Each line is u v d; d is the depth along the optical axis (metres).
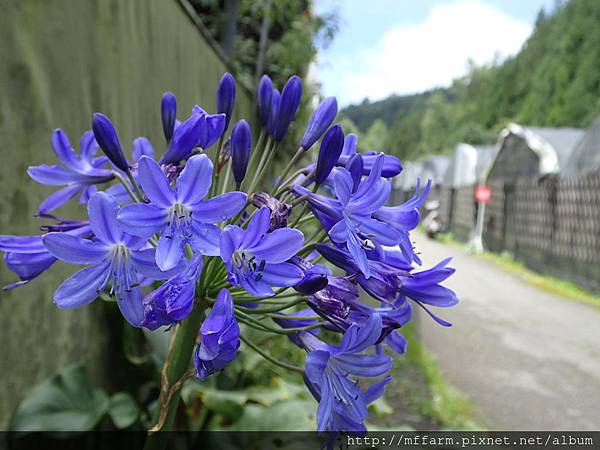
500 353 1.05
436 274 0.21
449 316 1.33
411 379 0.84
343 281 0.20
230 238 0.17
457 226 4.32
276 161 1.28
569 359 1.04
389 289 0.20
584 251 2.04
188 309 0.17
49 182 0.24
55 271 0.36
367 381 0.81
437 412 0.73
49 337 0.35
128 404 0.36
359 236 0.20
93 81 0.42
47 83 0.35
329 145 0.21
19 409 0.31
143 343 0.44
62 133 0.24
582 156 2.49
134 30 0.52
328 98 0.24
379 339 0.20
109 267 0.17
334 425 0.20
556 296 1.77
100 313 0.42
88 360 0.40
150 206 0.17
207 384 0.43
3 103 0.30
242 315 0.21
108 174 0.25
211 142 0.21
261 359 0.51
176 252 0.17
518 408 0.78
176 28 0.66
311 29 1.26
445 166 6.16
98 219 0.17
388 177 0.24
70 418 0.32
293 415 0.40
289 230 0.18
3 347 0.30
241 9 1.15
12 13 0.31
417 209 0.22
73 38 0.39
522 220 2.77
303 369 0.21
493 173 3.60
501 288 1.86
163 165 0.21
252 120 1.11
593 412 0.78
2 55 0.30
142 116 0.54
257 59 1.21
